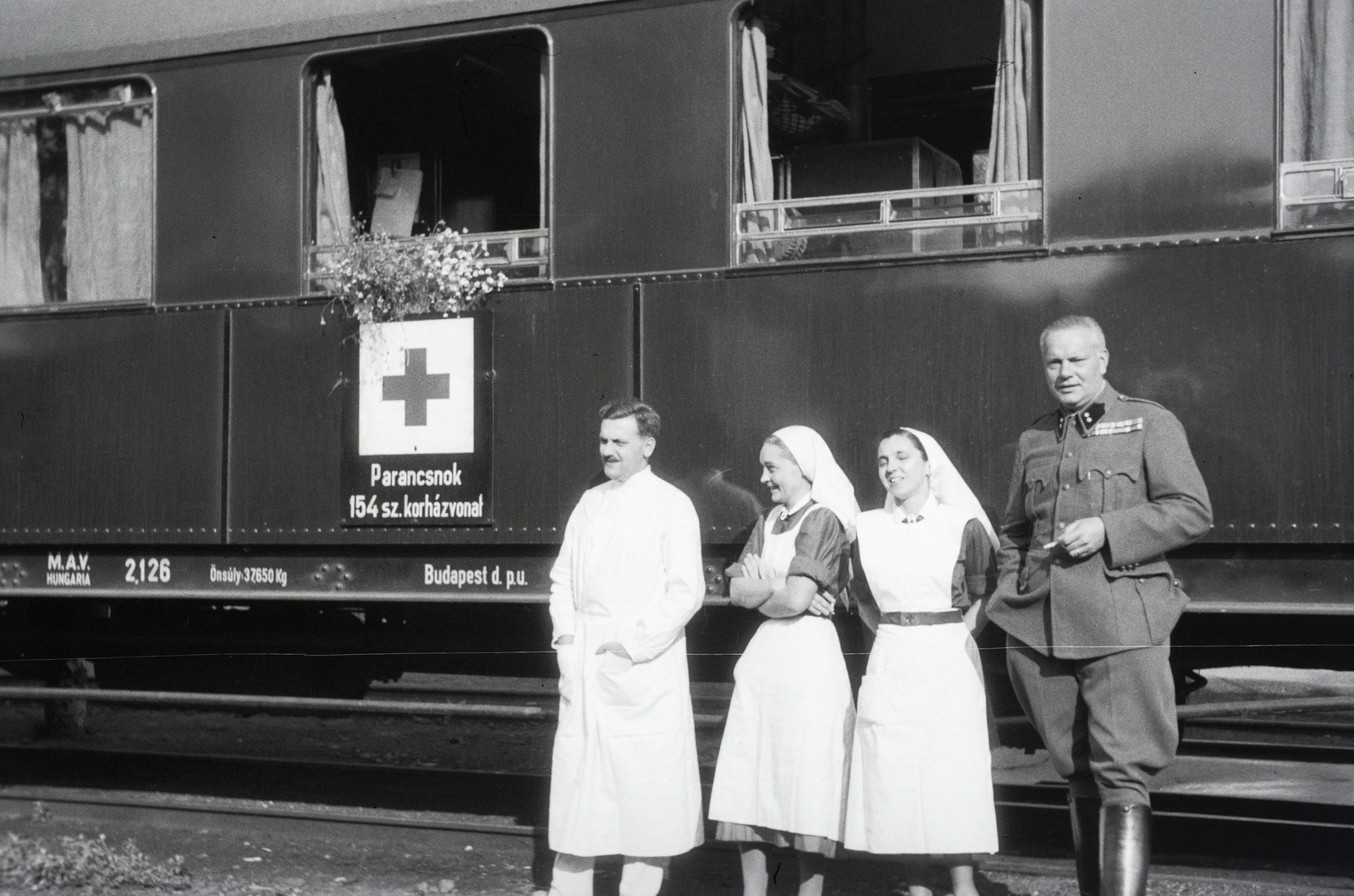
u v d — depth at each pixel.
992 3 5.20
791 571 4.20
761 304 4.79
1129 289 4.42
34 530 5.68
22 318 5.74
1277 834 5.27
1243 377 4.30
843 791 4.26
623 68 5.00
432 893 5.04
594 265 5.02
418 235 5.43
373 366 5.25
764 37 4.96
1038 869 4.91
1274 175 4.32
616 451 4.42
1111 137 4.47
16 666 6.58
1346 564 4.26
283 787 6.59
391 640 6.13
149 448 5.55
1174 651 5.06
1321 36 4.35
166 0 5.61
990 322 4.55
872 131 5.46
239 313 5.45
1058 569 3.92
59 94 5.78
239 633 6.34
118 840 5.79
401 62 5.42
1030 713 4.08
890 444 4.18
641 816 4.24
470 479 5.12
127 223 5.70
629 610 4.36
